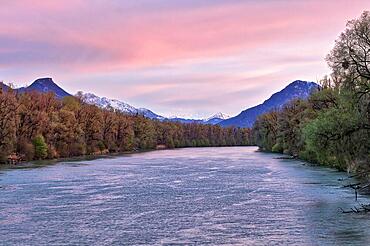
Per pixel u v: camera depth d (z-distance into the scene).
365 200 54.78
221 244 35.88
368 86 56.09
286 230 40.16
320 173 89.56
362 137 60.31
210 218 46.25
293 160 133.62
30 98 149.12
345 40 56.62
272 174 91.62
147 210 51.41
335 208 50.06
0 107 122.81
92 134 187.00
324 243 35.44
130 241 37.22
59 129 157.38
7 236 39.44
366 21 55.47
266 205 53.53
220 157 162.38
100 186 74.38
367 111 57.59
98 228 42.22
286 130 151.88
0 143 123.25
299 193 62.59
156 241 37.09
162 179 84.88
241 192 65.38
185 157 165.50
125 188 71.62
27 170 105.56
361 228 40.06
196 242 36.59
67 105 178.38
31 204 56.06
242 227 41.78
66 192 67.06
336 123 64.06
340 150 67.00
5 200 59.25
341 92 59.28
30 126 142.38
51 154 150.88
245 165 118.19
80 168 112.00
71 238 38.53
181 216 47.59
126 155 184.00
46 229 42.06
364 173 59.72
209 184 76.06
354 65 56.22
